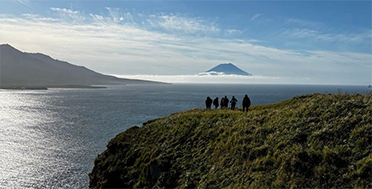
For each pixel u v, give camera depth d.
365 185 14.48
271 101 158.00
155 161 24.12
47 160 44.97
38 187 35.09
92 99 186.75
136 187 23.86
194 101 170.12
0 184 35.56
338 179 15.43
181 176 21.52
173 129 29.23
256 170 18.69
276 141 20.69
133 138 31.47
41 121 83.88
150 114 103.38
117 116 97.44
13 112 107.06
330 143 18.34
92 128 72.44
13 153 48.25
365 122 18.92
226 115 29.52
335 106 22.86
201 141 25.20
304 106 25.30
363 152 16.48
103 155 31.22
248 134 23.03
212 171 20.52
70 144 55.09
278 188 16.30
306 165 16.97
